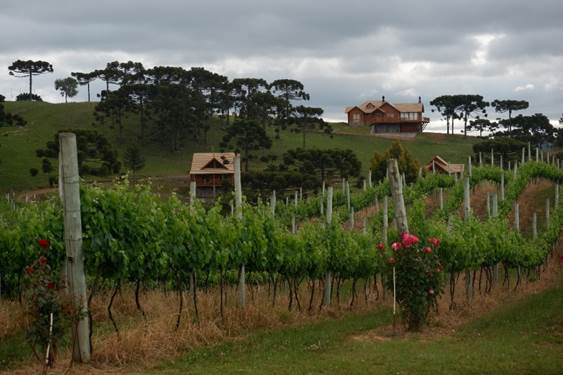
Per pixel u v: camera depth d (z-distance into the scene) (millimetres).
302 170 57125
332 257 15617
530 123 105812
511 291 19766
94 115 90562
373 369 8711
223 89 99312
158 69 99188
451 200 32750
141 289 14742
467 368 8828
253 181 52562
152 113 95938
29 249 12273
